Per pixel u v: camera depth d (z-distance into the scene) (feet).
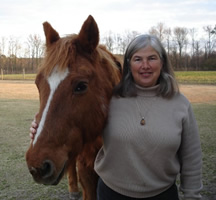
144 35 5.26
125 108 5.18
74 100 5.17
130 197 5.18
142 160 4.94
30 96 48.19
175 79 5.33
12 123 24.08
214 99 40.83
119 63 7.78
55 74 5.16
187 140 5.24
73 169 10.39
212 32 163.02
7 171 13.09
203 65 141.49
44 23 6.39
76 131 5.34
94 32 5.65
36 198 10.50
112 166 5.21
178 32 167.43
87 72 5.32
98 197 5.93
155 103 5.09
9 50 175.63
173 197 5.48
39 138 4.94
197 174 5.22
